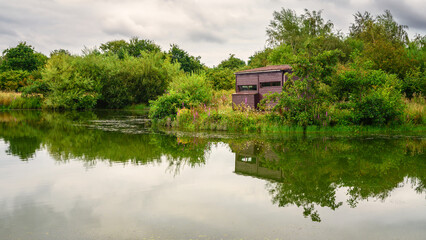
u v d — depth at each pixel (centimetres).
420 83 2080
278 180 645
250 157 873
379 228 411
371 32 3684
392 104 1471
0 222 417
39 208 469
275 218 439
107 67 3612
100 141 1143
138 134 1345
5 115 2334
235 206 486
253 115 1543
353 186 607
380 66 2208
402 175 688
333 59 1436
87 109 3381
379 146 1053
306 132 1409
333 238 378
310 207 489
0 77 4050
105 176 657
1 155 874
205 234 382
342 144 1091
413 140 1188
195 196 533
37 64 5453
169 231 390
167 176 663
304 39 3997
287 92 1512
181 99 1808
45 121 1941
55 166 744
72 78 3262
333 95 1467
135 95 3731
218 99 2392
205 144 1093
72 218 431
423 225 423
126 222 418
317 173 701
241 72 2011
